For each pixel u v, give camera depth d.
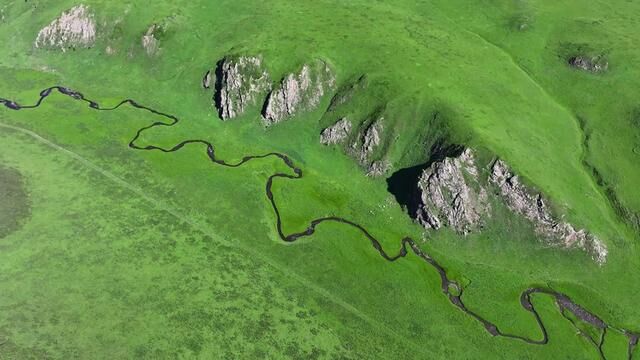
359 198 100.75
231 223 95.69
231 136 113.69
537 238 90.88
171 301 81.50
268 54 116.62
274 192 101.50
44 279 83.12
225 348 76.00
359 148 105.56
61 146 110.69
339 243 92.81
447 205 93.12
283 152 109.94
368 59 115.25
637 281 87.38
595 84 114.56
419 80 109.25
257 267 88.25
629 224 93.38
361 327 80.44
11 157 106.75
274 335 78.31
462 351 78.38
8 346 73.00
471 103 105.31
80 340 74.81
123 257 87.88
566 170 98.88
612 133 105.06
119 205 97.69
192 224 95.00
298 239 93.31
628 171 98.81
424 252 92.12
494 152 93.75
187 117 118.56
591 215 92.94
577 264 89.19
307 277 87.19
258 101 114.75
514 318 82.81
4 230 91.00
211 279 85.44
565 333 81.00
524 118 106.06
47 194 98.88
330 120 110.56
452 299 85.25
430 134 101.56
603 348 79.38
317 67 113.56
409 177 99.81
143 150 110.44
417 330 80.62
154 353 74.19
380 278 87.56
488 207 92.94
